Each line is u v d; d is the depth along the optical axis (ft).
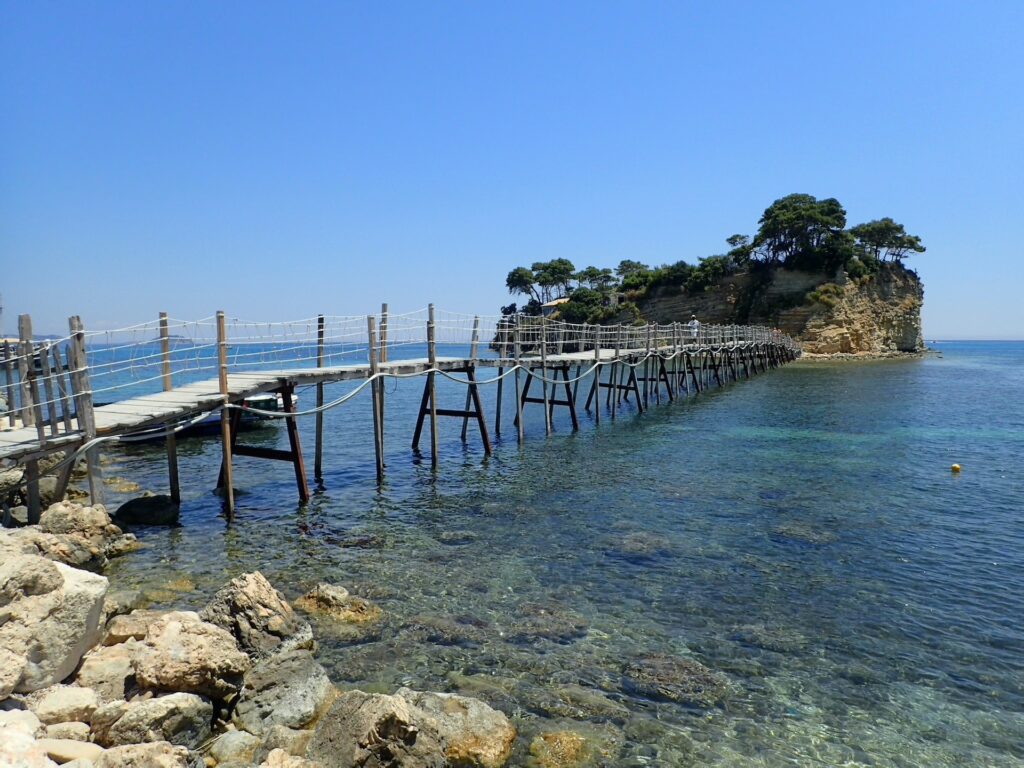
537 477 66.08
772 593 37.35
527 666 29.01
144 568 40.22
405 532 48.16
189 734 21.36
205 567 40.65
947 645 31.63
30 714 18.11
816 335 283.18
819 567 41.34
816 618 34.30
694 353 149.59
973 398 136.56
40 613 21.13
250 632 27.12
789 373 207.41
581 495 58.90
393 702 20.29
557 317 347.77
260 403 96.12
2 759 15.01
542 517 52.01
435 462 69.26
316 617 33.04
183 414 46.68
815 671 29.14
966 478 65.05
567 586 38.09
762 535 47.42
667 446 83.51
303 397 146.20
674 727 24.90
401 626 32.50
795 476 66.13
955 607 35.76
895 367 239.09
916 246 348.59
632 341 121.60
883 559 42.80
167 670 22.07
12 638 20.20
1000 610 35.42
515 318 85.66
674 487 61.67
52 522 39.34
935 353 363.97
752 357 203.31
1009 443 84.28
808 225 297.94
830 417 109.40
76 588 22.39
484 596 36.47
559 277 406.41
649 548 44.52
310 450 80.69
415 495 59.00
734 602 36.14
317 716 24.17
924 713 26.13
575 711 25.71
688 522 50.60
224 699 23.56
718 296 313.12
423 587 37.70
